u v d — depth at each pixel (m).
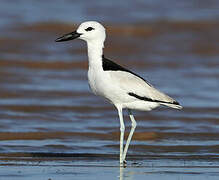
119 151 14.40
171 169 12.55
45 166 12.72
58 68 25.83
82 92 21.55
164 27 35.41
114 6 43.06
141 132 16.44
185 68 26.30
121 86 13.08
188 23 36.38
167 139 15.72
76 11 40.66
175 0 45.66
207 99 20.84
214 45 31.33
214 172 12.30
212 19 37.97
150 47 30.69
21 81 22.95
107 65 13.22
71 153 14.09
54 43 31.00
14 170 12.28
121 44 31.09
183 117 18.31
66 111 18.89
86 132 16.33
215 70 26.02
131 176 11.92
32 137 15.66
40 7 41.66
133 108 13.47
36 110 18.88
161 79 24.02
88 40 13.35
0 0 43.25
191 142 15.36
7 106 19.19
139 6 43.22
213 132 16.55
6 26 34.38
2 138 15.44
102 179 11.66
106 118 18.12
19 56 27.58
